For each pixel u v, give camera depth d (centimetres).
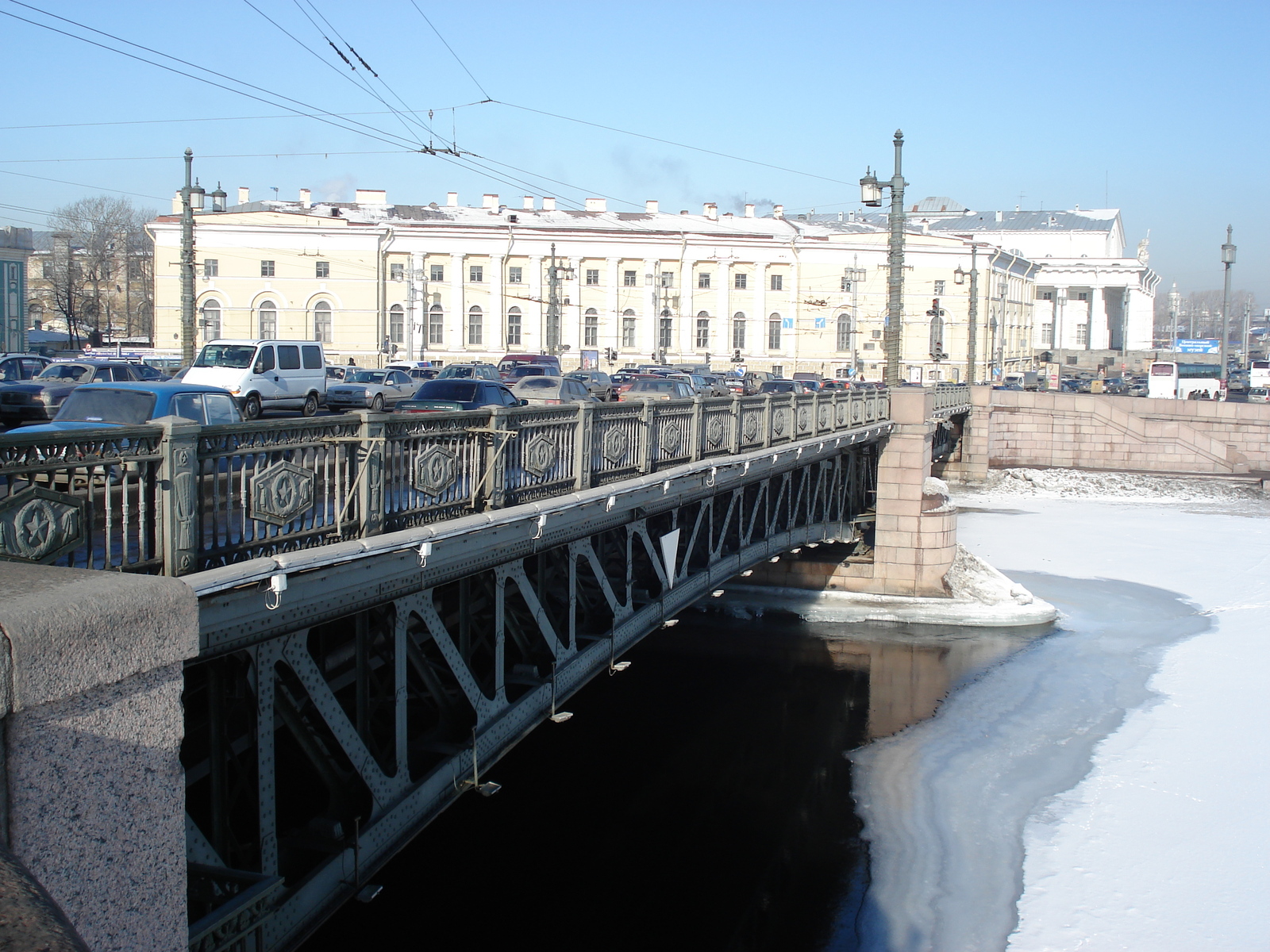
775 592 2878
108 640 261
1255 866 1367
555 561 1266
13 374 2722
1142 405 5459
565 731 1958
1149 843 1446
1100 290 10894
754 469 1619
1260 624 2669
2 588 260
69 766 254
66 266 7919
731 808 1609
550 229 7138
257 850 689
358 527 690
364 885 729
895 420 2817
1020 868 1390
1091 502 4988
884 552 2852
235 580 554
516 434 901
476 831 1532
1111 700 2084
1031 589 3089
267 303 6706
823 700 2136
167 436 534
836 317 7519
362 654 802
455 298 7012
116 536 610
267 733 628
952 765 1764
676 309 7375
